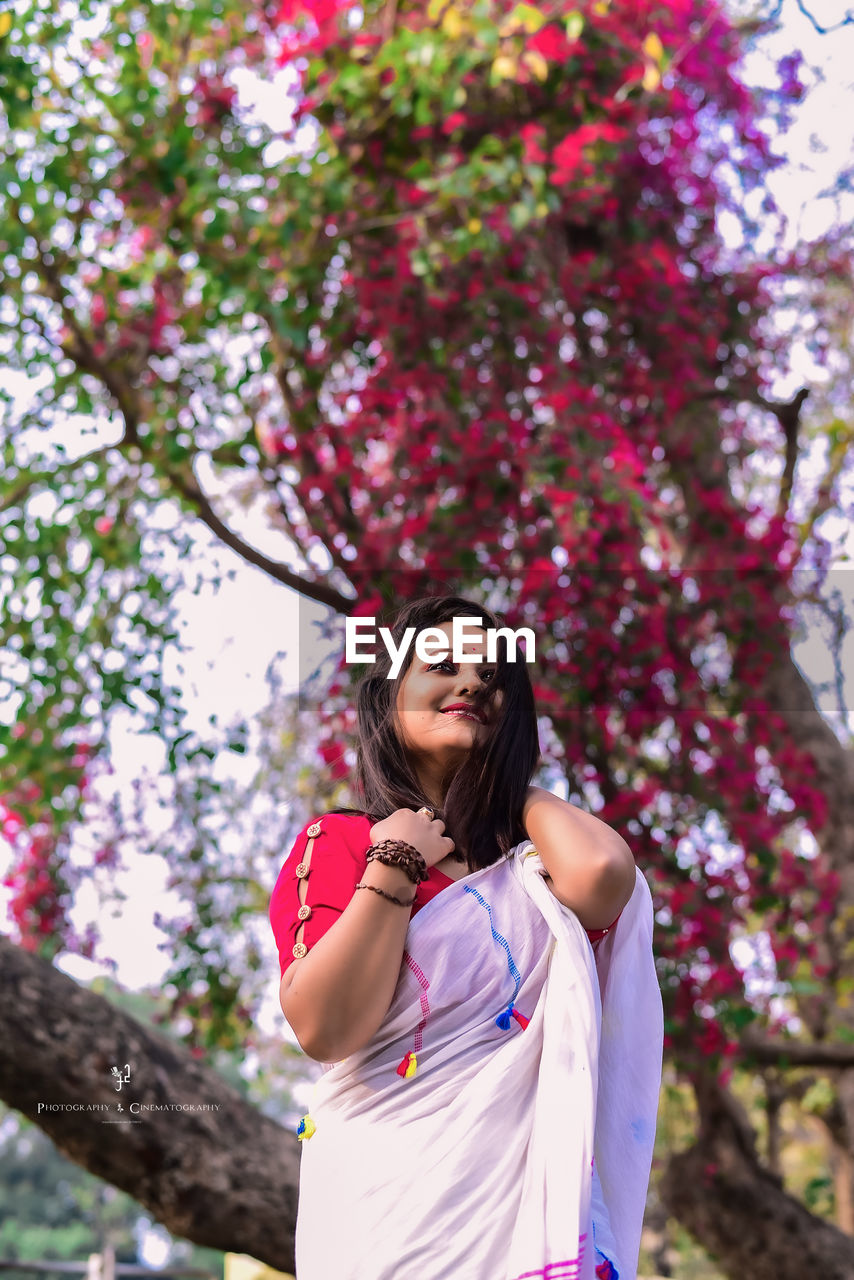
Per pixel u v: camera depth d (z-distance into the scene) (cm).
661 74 532
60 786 587
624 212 624
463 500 553
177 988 586
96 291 564
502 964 179
